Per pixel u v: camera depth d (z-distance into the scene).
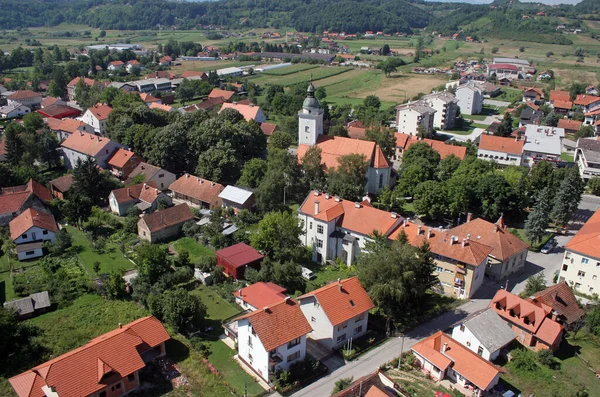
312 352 76.38
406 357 74.88
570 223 123.44
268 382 69.19
